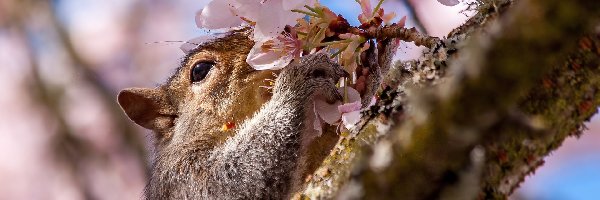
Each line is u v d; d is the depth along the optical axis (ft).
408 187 9.03
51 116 35.63
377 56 15.20
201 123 19.35
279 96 17.22
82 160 35.04
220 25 14.52
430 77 9.71
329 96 16.01
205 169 19.04
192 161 19.31
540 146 8.83
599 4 8.14
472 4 11.44
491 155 8.75
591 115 8.87
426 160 8.91
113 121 35.12
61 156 35.35
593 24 8.20
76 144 35.17
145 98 21.39
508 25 8.38
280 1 13.99
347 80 15.74
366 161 9.44
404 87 9.96
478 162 8.73
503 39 8.38
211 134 19.19
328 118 15.97
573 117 8.77
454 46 9.80
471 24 10.55
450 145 8.79
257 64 14.44
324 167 10.63
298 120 16.87
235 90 18.70
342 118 14.52
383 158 9.23
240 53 18.76
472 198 8.80
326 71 15.96
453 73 8.92
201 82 19.49
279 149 17.13
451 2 13.15
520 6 8.39
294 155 17.03
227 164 18.31
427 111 8.96
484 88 8.53
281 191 17.40
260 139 17.53
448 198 8.87
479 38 8.95
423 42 13.15
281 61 14.37
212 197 18.83
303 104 16.70
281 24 13.98
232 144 18.33
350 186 9.57
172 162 19.84
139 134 34.81
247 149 17.89
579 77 8.52
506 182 8.88
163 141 21.17
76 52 36.35
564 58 8.41
